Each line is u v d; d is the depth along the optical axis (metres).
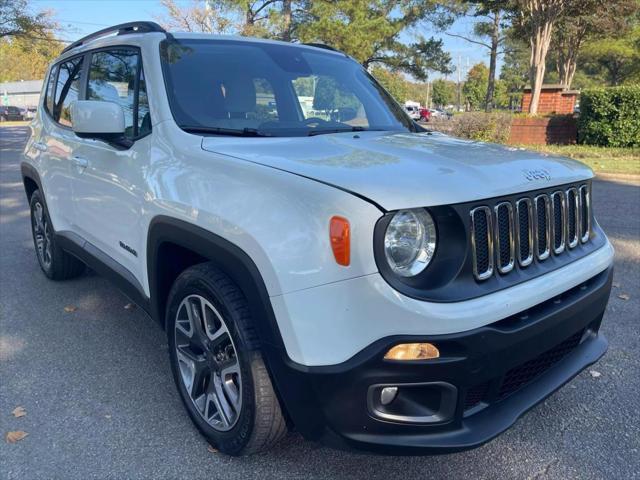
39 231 4.97
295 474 2.49
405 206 1.91
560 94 18.95
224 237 2.23
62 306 4.44
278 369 2.10
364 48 23.20
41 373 3.38
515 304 2.08
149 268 2.85
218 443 2.56
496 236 2.12
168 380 3.31
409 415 2.03
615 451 2.65
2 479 2.44
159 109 2.90
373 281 1.88
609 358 3.56
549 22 18.97
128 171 3.01
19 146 20.78
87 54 3.93
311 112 3.35
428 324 1.90
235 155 2.42
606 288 2.67
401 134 3.11
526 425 2.86
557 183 2.43
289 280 1.99
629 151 14.03
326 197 1.95
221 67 3.20
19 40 27.08
